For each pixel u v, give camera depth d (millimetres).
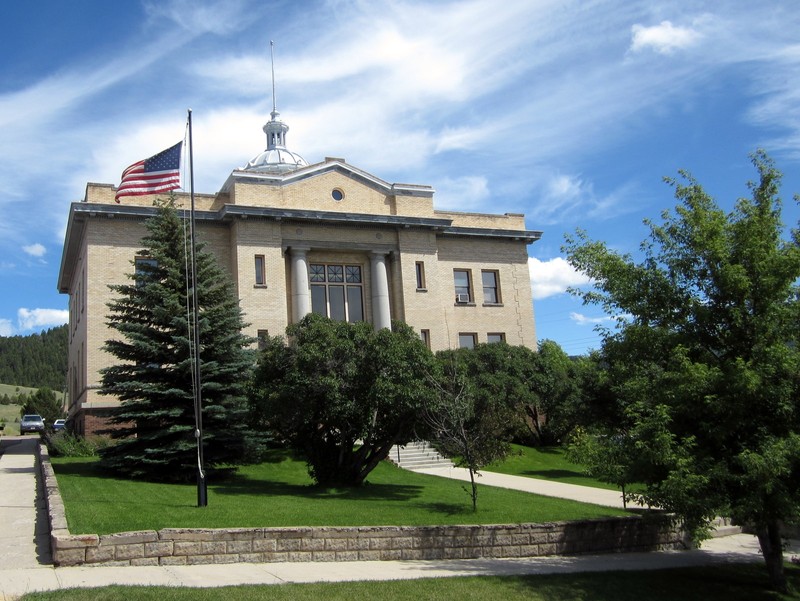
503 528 13930
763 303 12672
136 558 10844
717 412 12156
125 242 29953
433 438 18781
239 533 11633
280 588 9680
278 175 33125
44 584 9305
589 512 17016
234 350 21094
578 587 11625
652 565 13938
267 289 31703
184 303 20844
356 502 16703
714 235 12945
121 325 20531
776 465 11039
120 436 21297
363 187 35312
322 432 20109
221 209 31641
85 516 12562
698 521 12008
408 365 18359
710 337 13258
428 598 10000
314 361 18188
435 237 36625
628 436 12969
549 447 34281
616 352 13898
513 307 39062
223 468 21766
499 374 30359
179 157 20219
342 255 34781
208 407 19641
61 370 176500
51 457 25375
